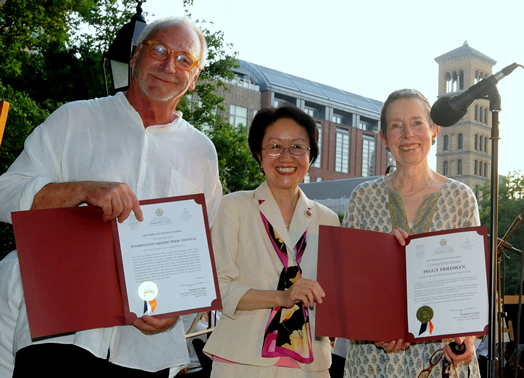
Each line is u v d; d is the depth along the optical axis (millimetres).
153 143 2578
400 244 2549
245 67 65125
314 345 2676
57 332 2119
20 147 11797
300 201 2875
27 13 13383
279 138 2852
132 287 2230
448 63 76188
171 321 2328
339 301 2486
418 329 2457
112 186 2205
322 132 69562
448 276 2455
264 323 2635
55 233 2164
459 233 2473
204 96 20406
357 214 2959
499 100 2480
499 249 3971
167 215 2303
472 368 2645
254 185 22625
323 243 2535
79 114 2516
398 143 2801
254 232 2768
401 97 2838
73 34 18438
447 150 72062
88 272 2191
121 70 4820
